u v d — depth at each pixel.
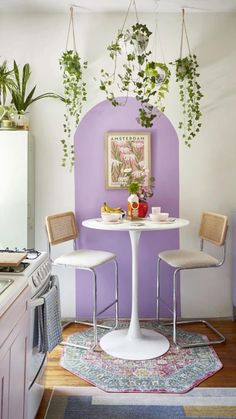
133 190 2.49
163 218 2.33
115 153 2.79
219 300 2.85
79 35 2.77
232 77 2.78
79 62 2.74
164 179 2.81
